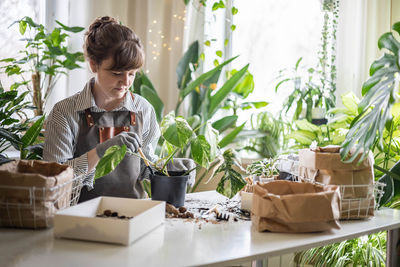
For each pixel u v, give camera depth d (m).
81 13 3.25
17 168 1.63
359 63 3.78
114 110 2.11
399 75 1.73
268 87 3.93
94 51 1.81
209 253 1.32
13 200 1.45
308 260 2.87
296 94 3.61
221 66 3.03
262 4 3.87
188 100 3.53
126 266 1.20
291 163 1.95
